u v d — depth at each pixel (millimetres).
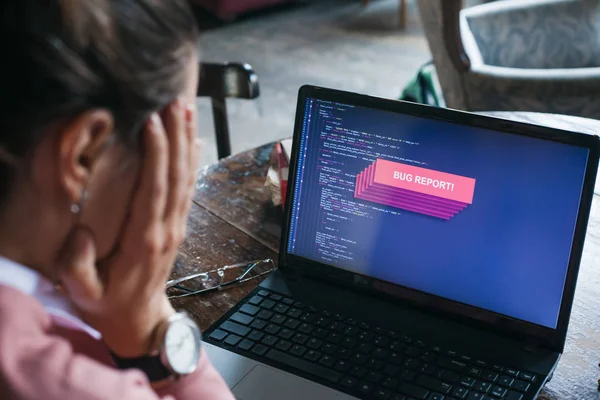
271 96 3650
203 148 3119
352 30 4523
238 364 923
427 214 993
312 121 1050
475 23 2645
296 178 1068
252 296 1044
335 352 935
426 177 988
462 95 2492
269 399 870
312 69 3963
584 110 2371
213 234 1242
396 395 866
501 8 2656
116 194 500
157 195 521
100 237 515
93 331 566
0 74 397
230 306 1063
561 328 917
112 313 603
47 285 507
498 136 941
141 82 442
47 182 439
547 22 2652
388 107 1001
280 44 4320
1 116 404
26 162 428
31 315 462
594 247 1191
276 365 920
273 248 1205
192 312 1050
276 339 959
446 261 986
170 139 530
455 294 983
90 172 463
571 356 958
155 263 568
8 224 457
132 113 449
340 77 3861
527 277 937
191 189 594
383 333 965
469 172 961
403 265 1014
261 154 1519
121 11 428
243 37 4430
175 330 645
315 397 869
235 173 1445
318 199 1059
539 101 2385
